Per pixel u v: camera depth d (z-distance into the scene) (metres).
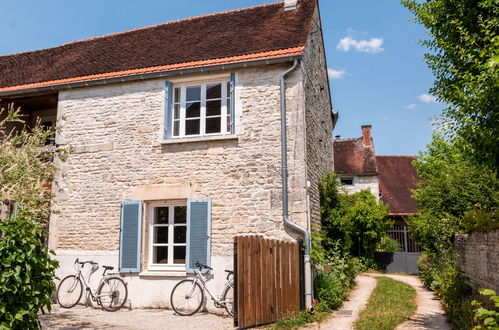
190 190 10.25
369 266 20.81
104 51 13.39
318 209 11.93
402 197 25.33
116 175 10.90
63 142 11.48
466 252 9.51
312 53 12.05
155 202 10.66
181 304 9.81
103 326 8.13
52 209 11.11
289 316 8.48
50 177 10.34
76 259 10.55
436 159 19.53
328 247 13.07
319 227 11.54
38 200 9.34
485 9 7.07
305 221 9.45
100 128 11.25
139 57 12.12
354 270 13.45
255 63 10.09
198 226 10.03
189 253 10.01
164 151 10.65
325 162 14.06
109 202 10.84
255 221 9.76
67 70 12.64
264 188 9.84
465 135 6.65
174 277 10.07
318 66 13.07
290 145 9.85
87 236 10.85
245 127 10.18
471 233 8.95
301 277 9.16
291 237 9.47
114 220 10.73
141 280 10.26
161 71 10.71
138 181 10.72
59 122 11.57
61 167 11.33
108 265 10.58
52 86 11.57
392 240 22.53
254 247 8.02
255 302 7.87
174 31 13.36
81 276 10.58
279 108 10.05
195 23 13.47
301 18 11.73
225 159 10.20
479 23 6.98
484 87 6.07
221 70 10.51
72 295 10.59
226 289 9.19
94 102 11.43
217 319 8.90
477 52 7.01
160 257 10.52
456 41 7.46
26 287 5.02
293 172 9.72
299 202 9.55
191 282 9.81
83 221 10.95
